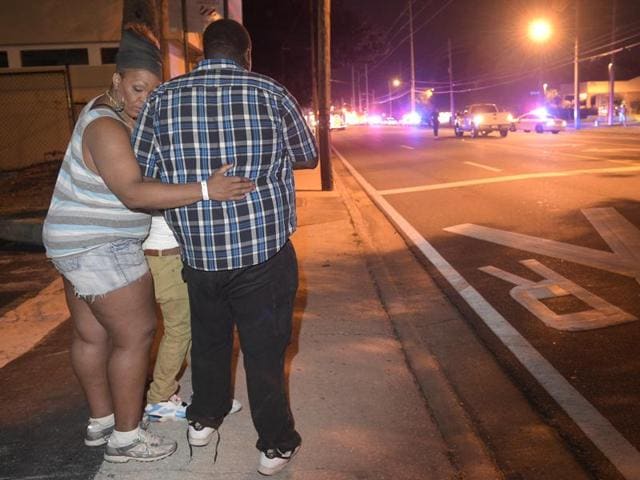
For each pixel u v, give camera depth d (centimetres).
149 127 300
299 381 444
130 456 343
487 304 621
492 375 471
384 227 1054
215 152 291
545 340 525
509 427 397
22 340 547
